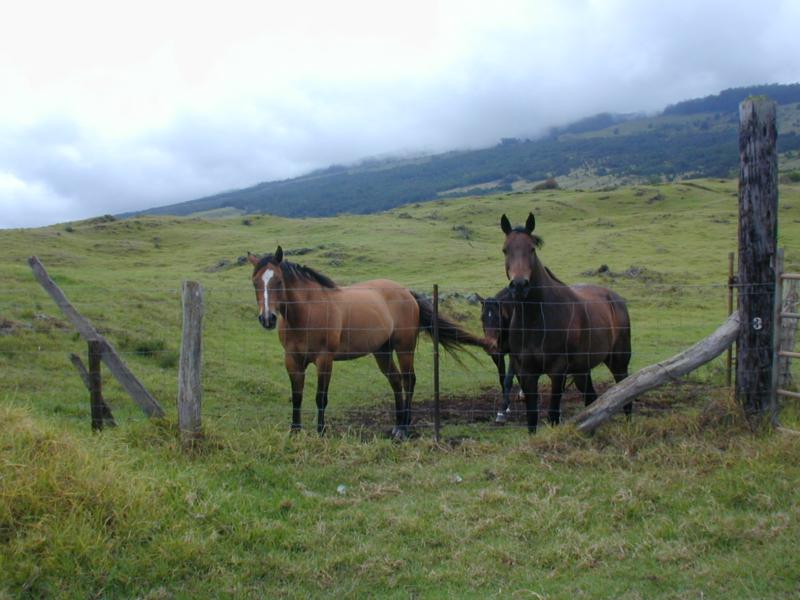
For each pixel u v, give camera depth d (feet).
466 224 176.86
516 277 22.79
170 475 17.69
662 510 17.07
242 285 75.36
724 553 14.87
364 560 15.20
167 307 52.70
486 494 18.16
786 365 25.98
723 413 21.52
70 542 14.02
